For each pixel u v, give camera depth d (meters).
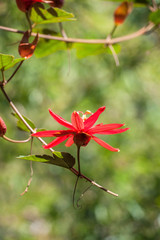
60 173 2.00
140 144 2.07
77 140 0.73
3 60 0.74
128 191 1.79
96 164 1.90
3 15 1.68
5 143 2.05
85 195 1.85
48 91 1.95
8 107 1.83
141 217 1.72
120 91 2.11
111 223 1.78
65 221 1.89
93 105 2.09
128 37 0.95
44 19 0.82
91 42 0.94
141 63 2.12
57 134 0.73
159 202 1.49
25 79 1.81
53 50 0.95
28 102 1.85
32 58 1.80
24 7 0.81
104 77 2.17
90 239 1.74
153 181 1.79
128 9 0.92
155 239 1.69
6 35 1.67
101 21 2.17
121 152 1.95
